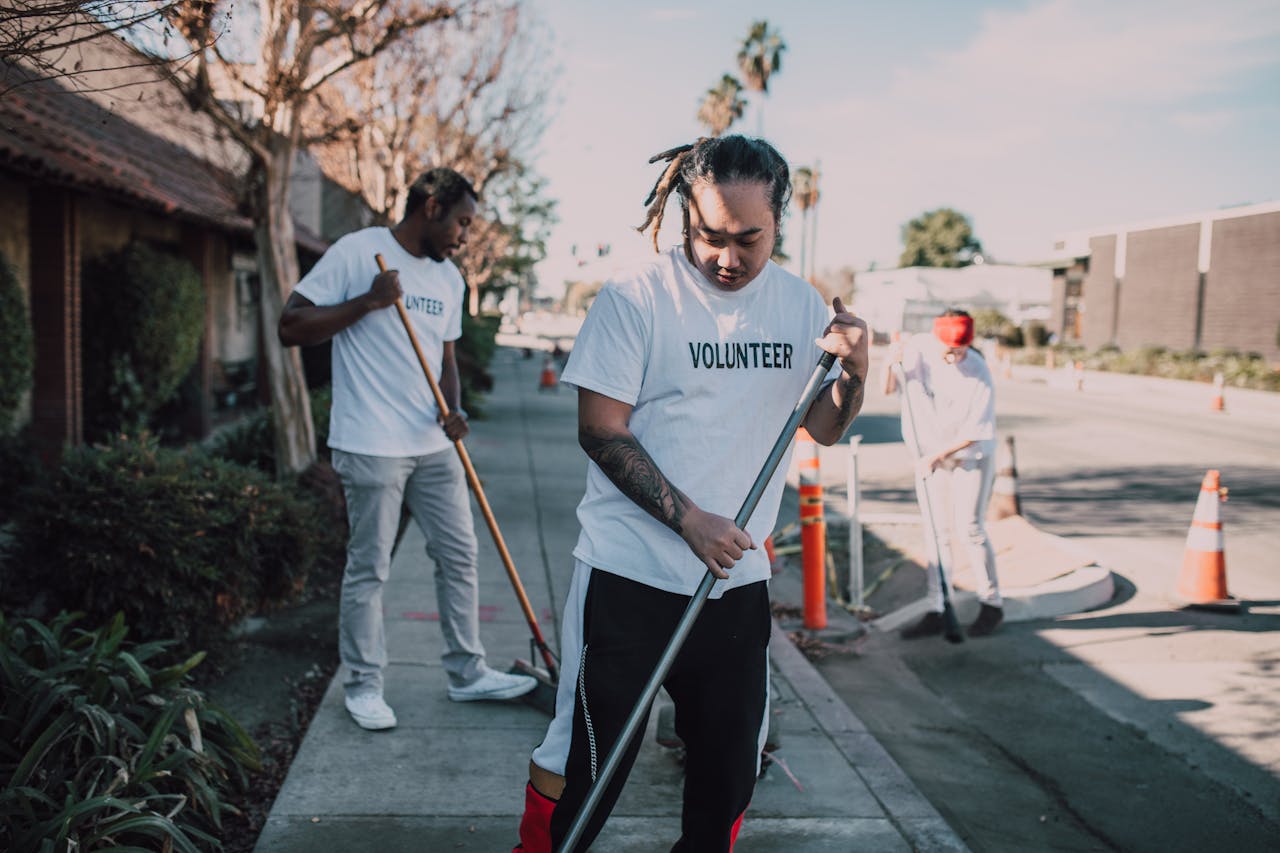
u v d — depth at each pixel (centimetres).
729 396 232
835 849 312
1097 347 3659
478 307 3797
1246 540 837
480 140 1484
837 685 502
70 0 214
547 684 404
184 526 417
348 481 375
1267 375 2586
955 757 420
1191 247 3191
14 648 325
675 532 222
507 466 1098
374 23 789
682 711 238
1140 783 397
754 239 218
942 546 567
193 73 649
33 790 261
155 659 416
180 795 284
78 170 782
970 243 6481
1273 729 448
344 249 381
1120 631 584
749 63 4259
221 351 1541
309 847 299
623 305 227
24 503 418
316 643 497
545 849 239
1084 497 1041
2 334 746
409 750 365
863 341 226
